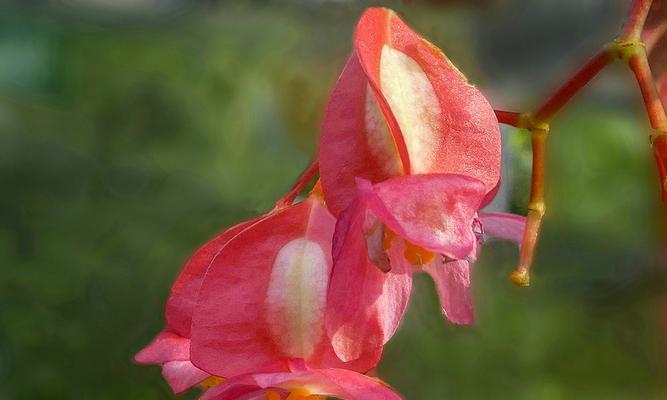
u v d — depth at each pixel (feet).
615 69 1.19
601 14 2.10
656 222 1.13
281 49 3.12
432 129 0.90
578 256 2.28
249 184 2.82
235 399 0.90
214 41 3.37
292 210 0.92
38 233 2.58
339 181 0.89
